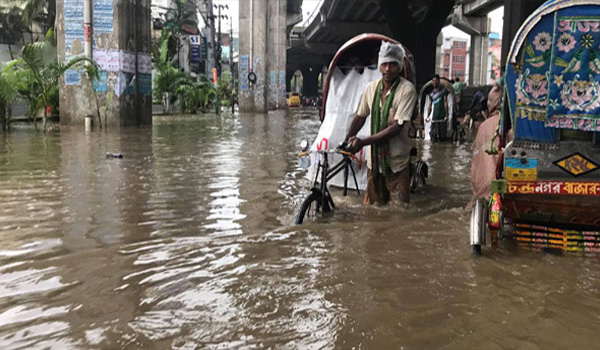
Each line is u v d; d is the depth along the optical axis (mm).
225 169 8969
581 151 4027
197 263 3930
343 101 7000
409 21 40000
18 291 3389
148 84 21969
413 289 3408
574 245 4223
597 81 3893
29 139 14508
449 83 14406
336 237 4648
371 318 2975
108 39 19359
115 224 5199
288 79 119750
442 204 6359
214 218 5484
